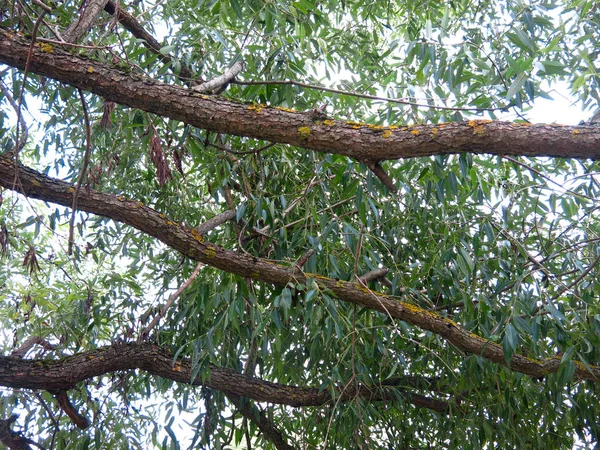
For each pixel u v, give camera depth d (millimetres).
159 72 2559
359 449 3057
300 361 3184
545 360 2650
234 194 3275
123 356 3164
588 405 3029
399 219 2967
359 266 2992
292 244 2701
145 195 3299
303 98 2775
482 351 2555
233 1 2520
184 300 3148
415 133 1791
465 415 3141
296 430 3596
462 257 2652
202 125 1948
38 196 2410
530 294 2547
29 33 2213
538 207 2975
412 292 2758
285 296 2400
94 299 3441
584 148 1666
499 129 1725
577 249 2783
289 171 3008
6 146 2918
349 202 2957
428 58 2266
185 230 2529
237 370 3406
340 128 1846
